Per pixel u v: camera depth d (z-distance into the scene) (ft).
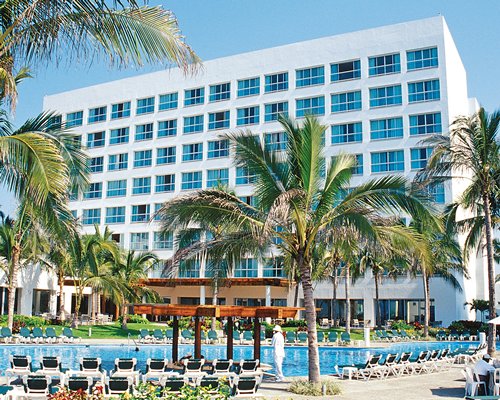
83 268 117.91
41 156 28.04
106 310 184.75
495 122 73.61
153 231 193.47
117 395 39.83
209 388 28.99
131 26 28.37
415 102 161.38
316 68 175.83
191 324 130.93
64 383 45.78
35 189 27.81
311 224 52.70
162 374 52.29
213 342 112.37
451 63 167.32
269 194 50.88
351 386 54.08
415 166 159.02
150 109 201.26
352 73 170.71
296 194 46.14
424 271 130.62
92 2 27.17
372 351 106.63
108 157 207.10
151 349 102.47
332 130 170.60
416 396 48.32
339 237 49.49
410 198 49.47
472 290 177.47
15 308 139.85
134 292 131.34
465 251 84.74
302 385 49.47
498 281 180.86
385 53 166.81
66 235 31.22
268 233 47.65
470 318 170.40
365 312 162.30
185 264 54.49
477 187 75.72
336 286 152.66
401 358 64.69
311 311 52.31
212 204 51.49
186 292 178.91
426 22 162.71
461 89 181.68
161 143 196.85
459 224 84.33
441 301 152.35
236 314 62.95
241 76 185.88
